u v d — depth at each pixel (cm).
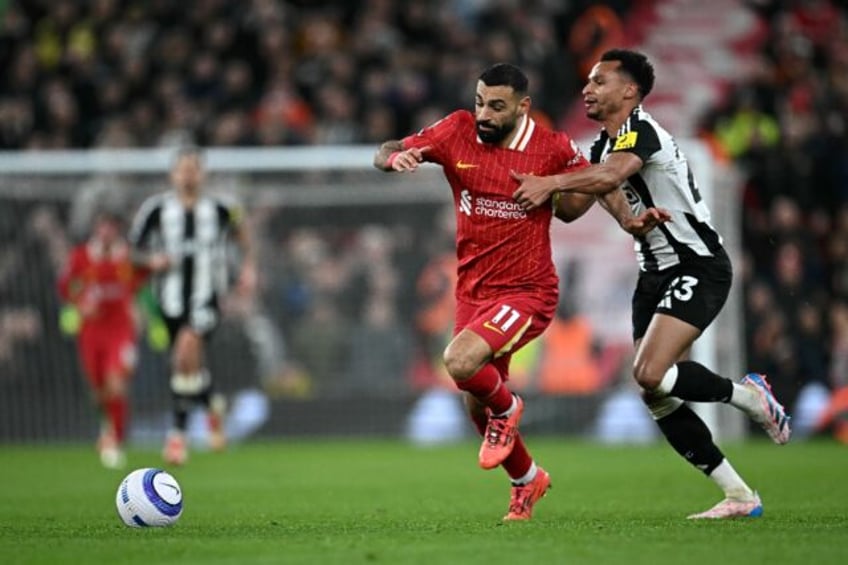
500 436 2494
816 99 6462
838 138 6284
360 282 5966
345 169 5972
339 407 5947
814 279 5812
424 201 5956
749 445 5334
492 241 2577
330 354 5959
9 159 5831
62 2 7325
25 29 7188
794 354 5666
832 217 6184
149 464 4612
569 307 5991
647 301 2630
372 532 2372
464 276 2622
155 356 5856
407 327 5941
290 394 5953
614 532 2277
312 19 7194
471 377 2453
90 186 5941
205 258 4653
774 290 5794
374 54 6750
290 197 5991
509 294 2577
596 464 4434
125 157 5850
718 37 7325
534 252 2575
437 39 6906
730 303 5528
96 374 4772
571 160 2580
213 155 5850
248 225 5966
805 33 7125
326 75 6744
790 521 2486
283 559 1975
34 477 4066
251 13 7044
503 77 2520
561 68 6750
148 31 7181
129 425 5884
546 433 5844
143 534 2373
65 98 6706
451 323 5888
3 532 2456
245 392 5953
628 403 5800
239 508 3050
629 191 2597
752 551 2003
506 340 2502
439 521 2658
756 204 6141
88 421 5959
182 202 4675
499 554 1986
